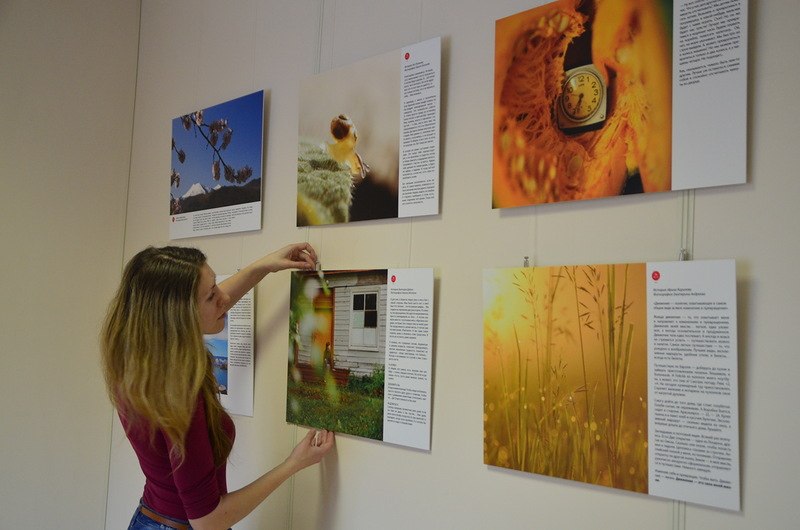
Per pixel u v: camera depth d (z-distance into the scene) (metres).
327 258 2.17
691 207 1.41
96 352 3.01
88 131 3.00
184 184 2.76
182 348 1.63
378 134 2.03
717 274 1.34
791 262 1.28
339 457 2.08
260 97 2.45
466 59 1.86
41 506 2.80
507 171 1.70
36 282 2.80
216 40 2.74
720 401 1.32
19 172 2.75
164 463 1.72
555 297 1.58
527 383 1.62
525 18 1.71
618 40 1.53
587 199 1.56
